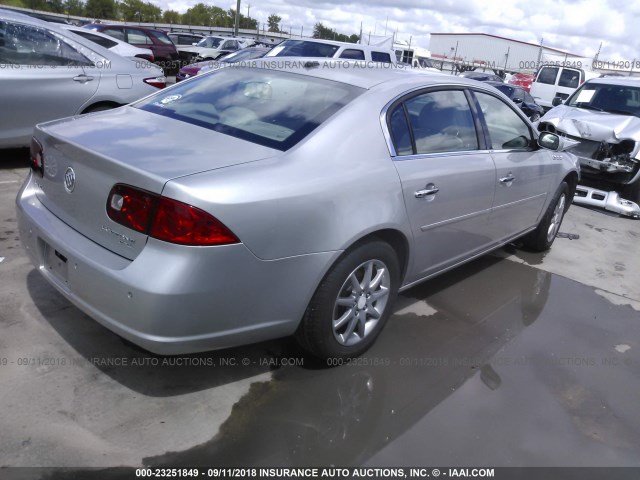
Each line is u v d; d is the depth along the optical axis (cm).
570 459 245
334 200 251
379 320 303
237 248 221
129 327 221
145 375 269
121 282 218
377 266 290
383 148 288
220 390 264
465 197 342
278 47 1141
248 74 338
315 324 265
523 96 1727
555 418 271
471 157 351
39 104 571
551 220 503
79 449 220
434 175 311
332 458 230
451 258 361
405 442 243
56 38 585
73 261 238
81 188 245
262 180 232
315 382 277
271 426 244
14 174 573
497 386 292
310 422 249
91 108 614
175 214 212
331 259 254
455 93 355
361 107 287
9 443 219
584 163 711
